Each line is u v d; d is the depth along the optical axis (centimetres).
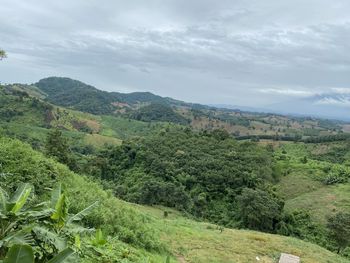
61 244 424
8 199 463
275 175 6800
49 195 1227
